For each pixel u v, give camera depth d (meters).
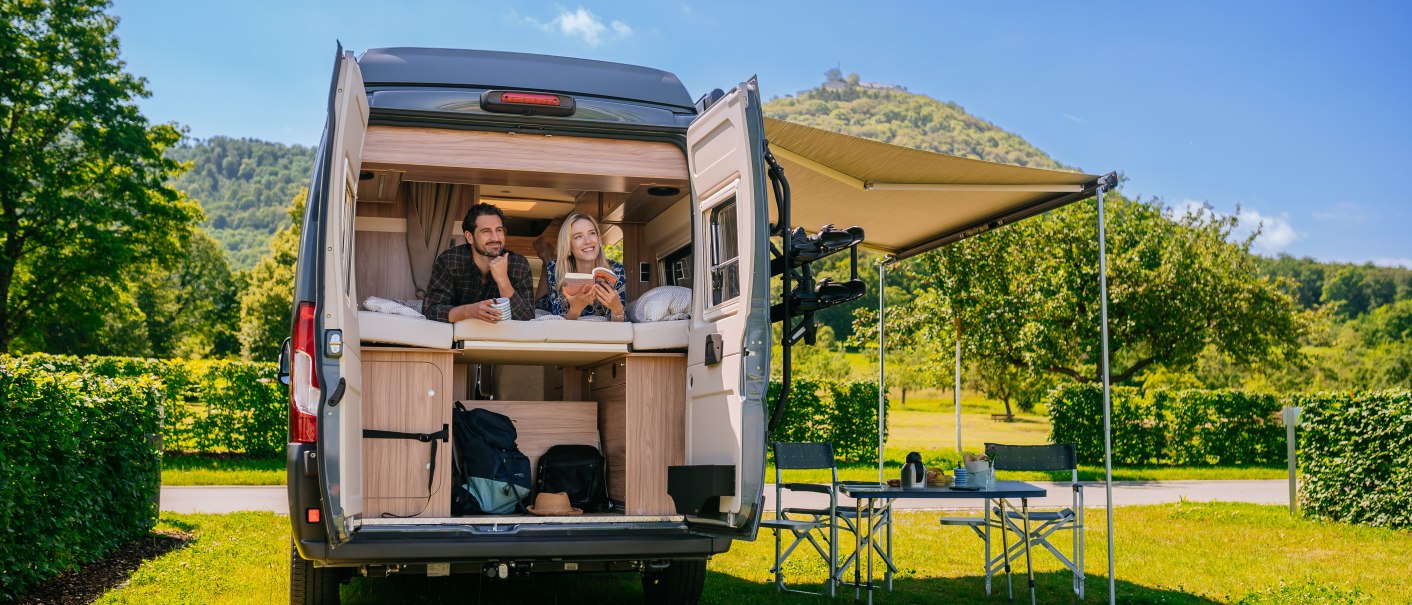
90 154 25.58
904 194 7.03
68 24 25.05
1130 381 33.38
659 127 5.14
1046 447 6.83
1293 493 11.05
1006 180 6.64
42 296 26.08
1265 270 110.06
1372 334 80.81
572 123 5.00
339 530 3.96
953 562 7.77
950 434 35.16
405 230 6.41
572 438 5.49
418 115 4.80
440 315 5.10
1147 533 9.69
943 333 20.48
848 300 4.69
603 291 5.18
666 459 5.05
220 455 16.38
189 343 59.50
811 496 12.83
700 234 5.02
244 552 7.42
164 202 26.94
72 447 6.24
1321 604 6.43
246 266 143.00
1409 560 8.34
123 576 6.49
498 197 6.93
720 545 4.64
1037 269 19.91
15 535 5.61
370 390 4.62
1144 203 21.84
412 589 6.30
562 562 4.64
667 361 5.11
